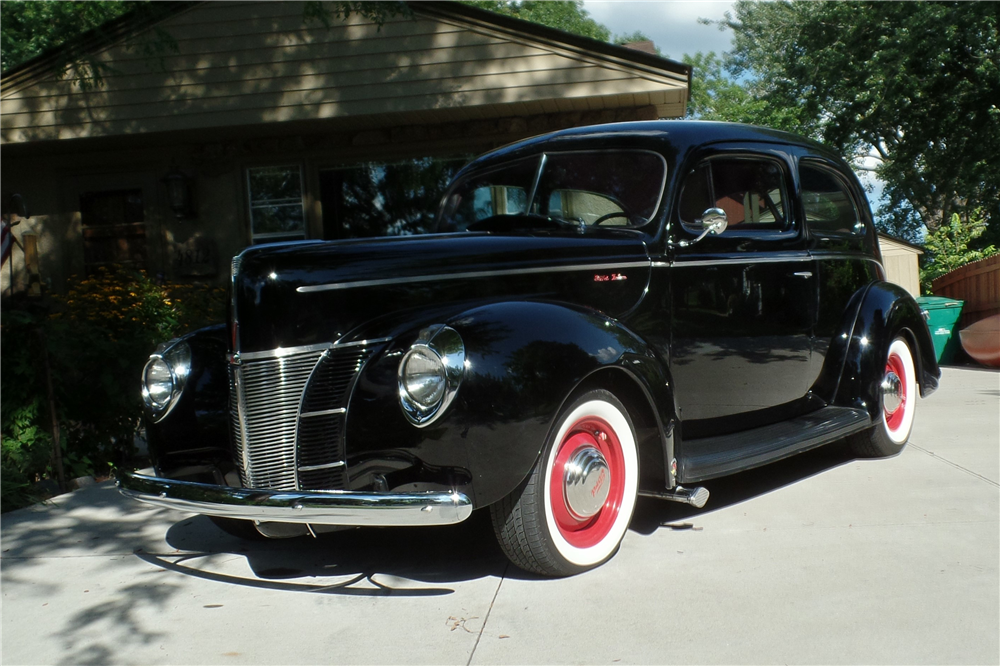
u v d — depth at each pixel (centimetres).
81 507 461
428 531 378
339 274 302
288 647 260
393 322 298
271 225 1143
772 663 232
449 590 301
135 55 1041
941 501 382
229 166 1134
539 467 285
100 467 570
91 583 332
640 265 355
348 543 366
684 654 240
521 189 415
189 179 1124
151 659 257
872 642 242
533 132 1087
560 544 298
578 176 397
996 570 294
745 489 424
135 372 558
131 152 1141
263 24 1027
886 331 460
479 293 318
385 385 279
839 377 456
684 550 330
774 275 413
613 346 303
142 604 305
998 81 1816
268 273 298
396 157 1122
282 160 1132
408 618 277
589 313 313
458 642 256
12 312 511
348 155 1123
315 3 927
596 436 315
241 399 296
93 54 1042
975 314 1041
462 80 1003
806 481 434
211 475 324
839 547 325
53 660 260
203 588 319
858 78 2023
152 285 813
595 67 975
